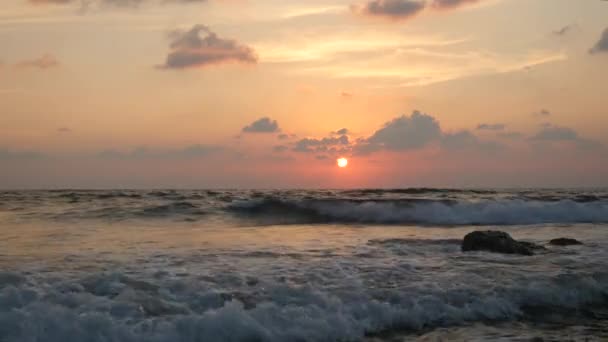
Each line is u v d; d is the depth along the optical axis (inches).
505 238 527.2
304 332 287.3
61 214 906.7
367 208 981.8
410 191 1807.3
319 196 1362.0
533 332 298.2
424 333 296.2
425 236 684.7
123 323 280.5
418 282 373.4
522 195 1424.7
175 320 283.7
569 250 532.7
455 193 1614.2
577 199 1132.5
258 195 1435.8
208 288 343.0
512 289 358.6
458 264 444.5
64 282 344.5
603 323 316.2
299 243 584.4
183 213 943.0
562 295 356.2
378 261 457.7
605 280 389.1
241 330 281.7
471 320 317.4
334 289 350.6
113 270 401.7
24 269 402.3
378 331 298.8
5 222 793.6
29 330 265.0
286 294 333.4
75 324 270.5
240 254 492.1
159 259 457.4
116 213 922.7
